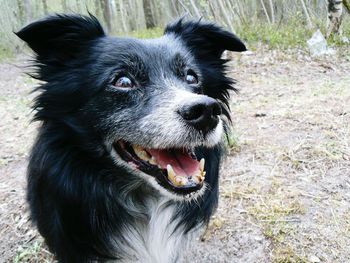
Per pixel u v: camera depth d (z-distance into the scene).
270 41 1.20
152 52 0.30
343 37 1.18
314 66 1.00
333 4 1.17
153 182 0.29
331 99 0.68
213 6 1.29
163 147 0.27
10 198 0.46
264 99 0.74
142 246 0.33
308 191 0.41
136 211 0.32
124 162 0.30
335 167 0.45
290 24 1.49
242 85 0.88
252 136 0.55
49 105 0.29
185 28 0.35
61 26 0.29
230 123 0.37
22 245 0.39
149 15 2.65
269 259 0.33
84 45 0.31
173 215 0.33
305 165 0.46
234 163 0.48
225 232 0.37
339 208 0.38
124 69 0.29
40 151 0.30
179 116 0.26
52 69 0.30
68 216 0.30
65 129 0.29
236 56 1.11
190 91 0.30
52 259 0.36
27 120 0.79
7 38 2.05
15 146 0.65
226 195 0.42
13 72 1.49
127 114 0.28
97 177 0.30
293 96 0.74
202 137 0.27
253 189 0.43
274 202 0.40
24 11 2.16
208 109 0.26
